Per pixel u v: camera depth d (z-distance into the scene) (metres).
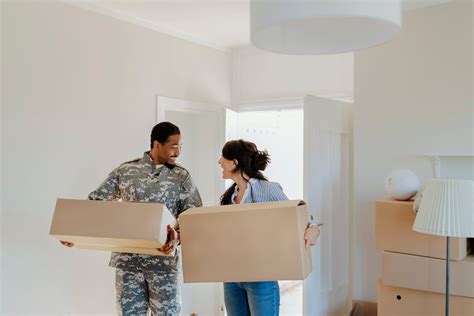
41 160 2.50
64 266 2.64
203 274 1.68
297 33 1.21
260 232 1.62
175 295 2.23
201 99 3.63
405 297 2.39
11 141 2.37
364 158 2.97
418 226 2.04
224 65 3.87
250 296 1.92
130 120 3.03
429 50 2.74
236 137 3.91
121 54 2.96
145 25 3.13
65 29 2.63
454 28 2.65
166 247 1.88
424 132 2.75
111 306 2.91
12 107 2.37
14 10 2.38
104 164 2.85
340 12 0.85
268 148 5.02
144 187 2.19
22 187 2.42
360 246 2.98
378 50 2.91
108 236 1.78
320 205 2.91
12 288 2.39
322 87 3.43
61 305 2.62
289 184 5.55
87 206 1.84
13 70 2.38
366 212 2.96
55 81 2.58
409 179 2.46
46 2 2.53
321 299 2.94
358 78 2.99
